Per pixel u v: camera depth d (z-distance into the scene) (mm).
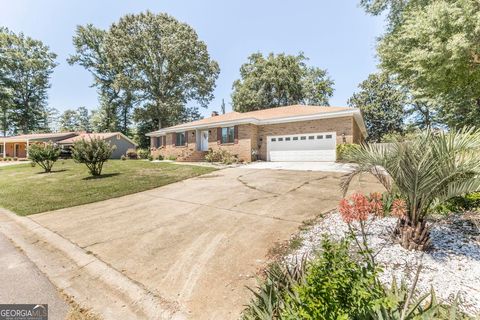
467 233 3723
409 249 3322
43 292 3031
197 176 12000
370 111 31406
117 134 30234
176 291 2941
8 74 39469
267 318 1913
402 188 3367
